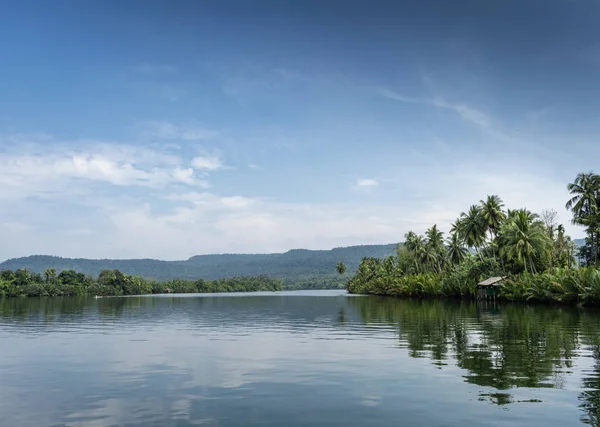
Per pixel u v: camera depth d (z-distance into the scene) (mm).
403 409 12891
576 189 78250
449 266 120750
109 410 13172
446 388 15016
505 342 25078
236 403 13734
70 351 24312
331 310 61031
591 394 14047
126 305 85250
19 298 135875
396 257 159375
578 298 58500
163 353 23406
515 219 77625
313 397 14289
